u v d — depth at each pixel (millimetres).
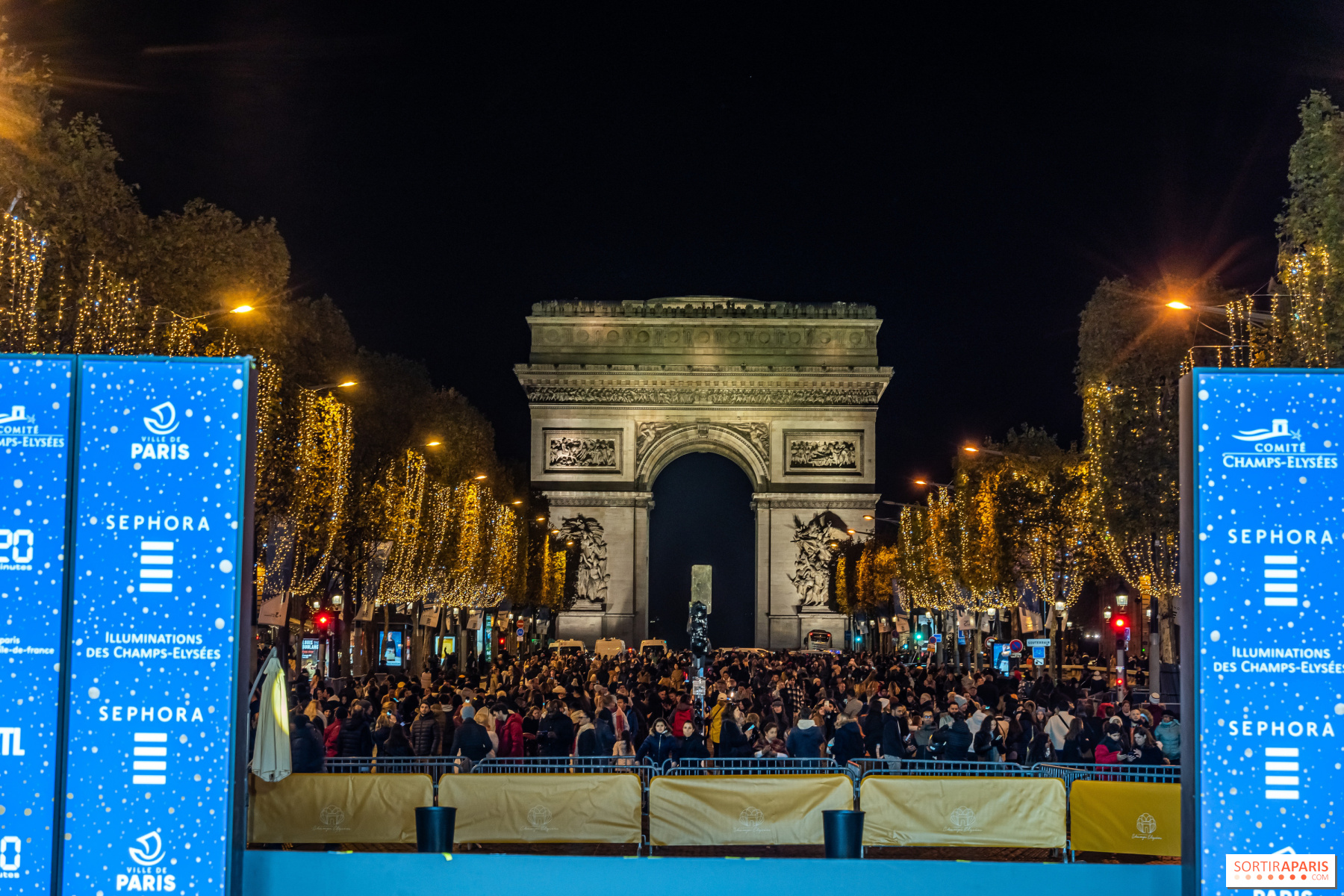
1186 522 22125
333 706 51344
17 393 21844
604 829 33219
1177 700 71438
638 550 181750
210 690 21922
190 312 64250
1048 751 43312
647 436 183500
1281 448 21578
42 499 21812
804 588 181000
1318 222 48812
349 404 90500
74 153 52938
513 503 154750
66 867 21719
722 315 186750
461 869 26453
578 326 186750
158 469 21969
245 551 22281
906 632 155875
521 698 62062
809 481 182875
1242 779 21531
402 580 99875
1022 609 104938
